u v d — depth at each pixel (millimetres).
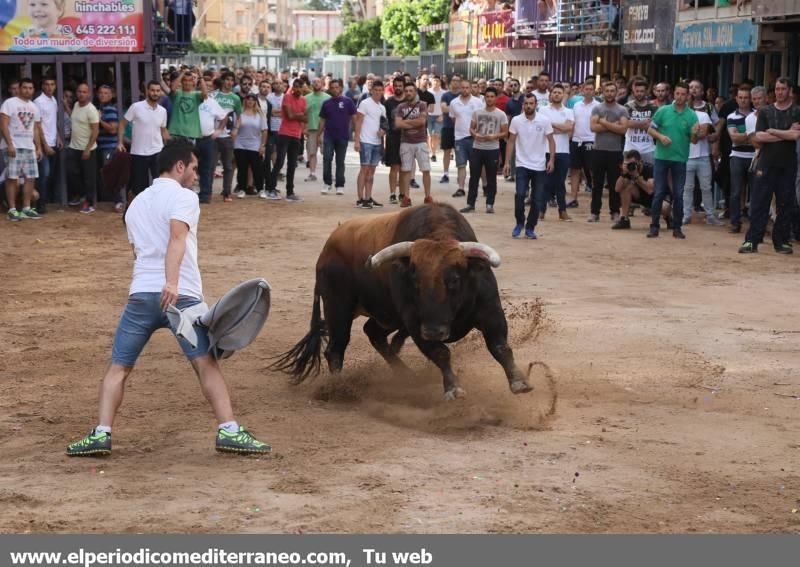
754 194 14773
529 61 35750
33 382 8523
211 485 6043
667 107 16062
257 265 14086
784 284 12688
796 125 14367
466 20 42562
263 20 130000
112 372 6680
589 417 7531
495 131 19031
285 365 9023
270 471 6301
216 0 107938
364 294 8414
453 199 21562
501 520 5516
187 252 6652
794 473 6340
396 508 5668
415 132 19953
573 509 5695
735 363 9055
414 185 23672
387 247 7805
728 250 15188
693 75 23672
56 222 18078
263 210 19891
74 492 5926
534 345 9695
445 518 5535
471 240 7910
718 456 6652
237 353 9617
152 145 18531
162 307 6473
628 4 24750
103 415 6613
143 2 19938
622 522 5523
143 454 6668
